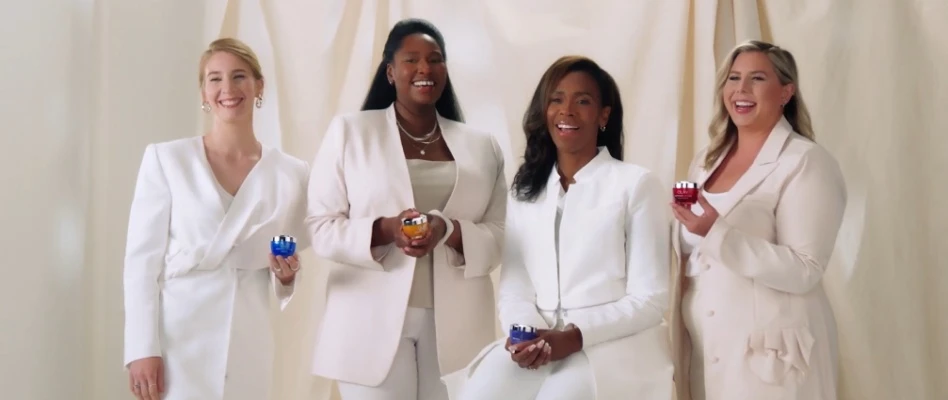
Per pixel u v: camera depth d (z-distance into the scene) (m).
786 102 2.68
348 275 2.75
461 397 2.51
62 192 3.43
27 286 3.33
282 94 3.67
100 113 3.52
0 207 3.27
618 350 2.45
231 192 2.77
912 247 3.37
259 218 2.75
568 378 2.45
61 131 3.43
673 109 3.46
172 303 2.67
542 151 2.66
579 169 2.64
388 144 2.77
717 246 2.46
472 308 2.75
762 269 2.46
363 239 2.62
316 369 2.73
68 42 3.45
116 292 3.54
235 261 2.71
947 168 3.39
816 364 2.50
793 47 3.45
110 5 3.56
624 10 3.54
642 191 2.55
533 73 3.58
